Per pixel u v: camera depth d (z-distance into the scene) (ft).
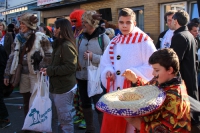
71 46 11.00
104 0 34.81
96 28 13.08
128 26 9.55
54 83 11.27
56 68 10.93
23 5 53.36
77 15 14.57
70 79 11.26
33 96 12.09
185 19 11.64
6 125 15.97
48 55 13.30
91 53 12.42
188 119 6.12
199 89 15.10
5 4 60.95
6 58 15.85
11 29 32.37
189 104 6.27
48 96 11.66
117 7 33.32
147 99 6.10
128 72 8.15
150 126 6.32
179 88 6.31
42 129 11.45
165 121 6.15
